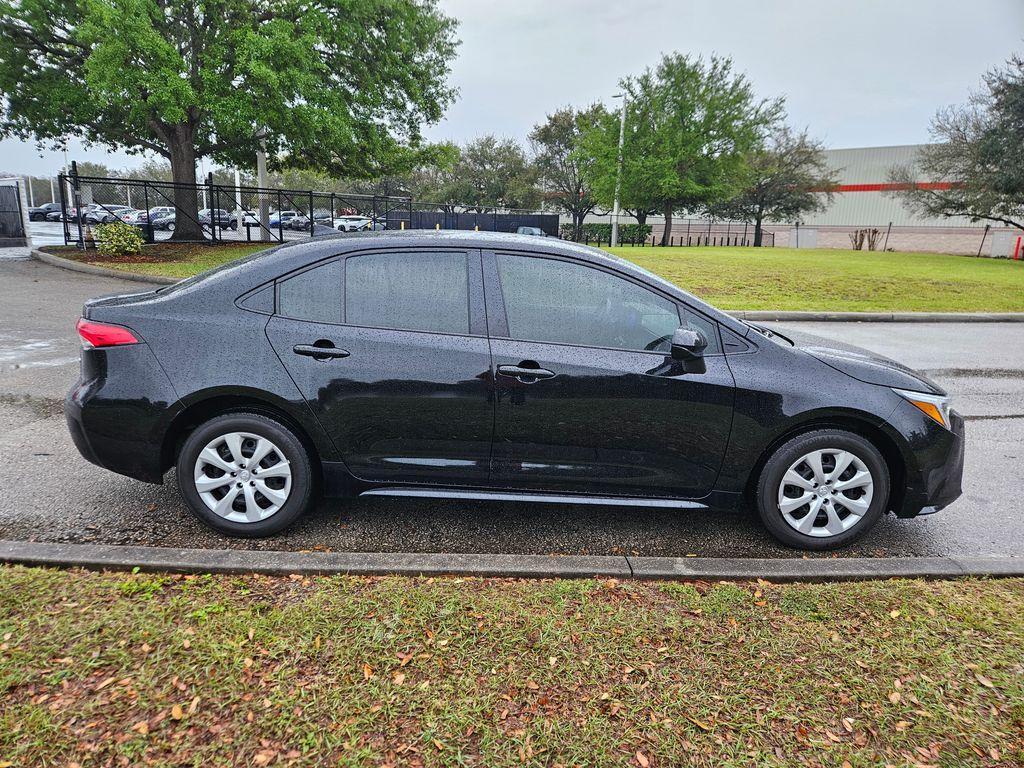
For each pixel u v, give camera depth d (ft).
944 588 9.93
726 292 47.26
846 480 11.51
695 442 11.30
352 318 11.21
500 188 198.80
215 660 7.72
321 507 12.92
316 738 6.66
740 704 7.38
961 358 29.84
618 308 11.43
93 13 49.93
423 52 74.18
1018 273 67.00
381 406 11.04
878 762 6.63
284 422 11.21
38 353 24.90
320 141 62.80
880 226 158.92
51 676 7.31
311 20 59.62
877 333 36.27
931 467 11.42
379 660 7.87
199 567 9.76
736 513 13.16
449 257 11.42
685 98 117.29
